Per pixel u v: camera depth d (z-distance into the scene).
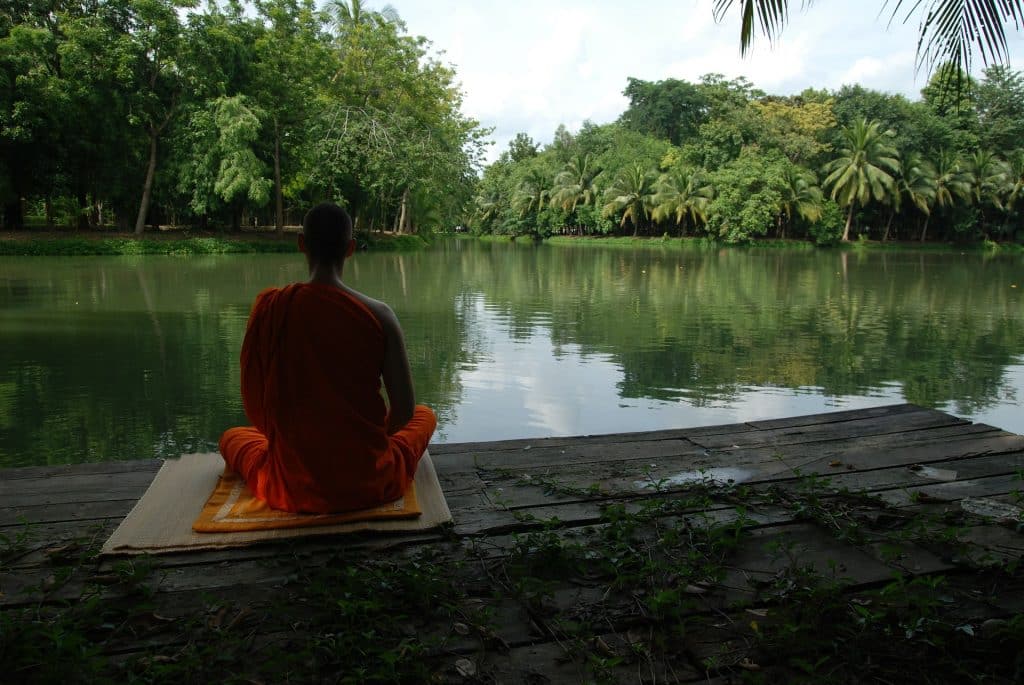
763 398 6.71
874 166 42.69
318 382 2.35
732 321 11.70
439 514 2.54
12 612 1.94
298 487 2.45
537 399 6.64
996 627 1.85
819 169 46.97
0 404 6.20
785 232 47.66
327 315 2.32
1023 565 2.21
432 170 28.94
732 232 43.09
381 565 2.20
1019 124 44.88
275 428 2.43
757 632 1.82
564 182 53.06
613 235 54.69
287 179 31.17
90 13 24.47
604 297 15.22
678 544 2.39
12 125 22.28
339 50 32.25
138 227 26.92
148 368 7.62
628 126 59.25
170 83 25.83
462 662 1.76
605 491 2.85
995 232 47.50
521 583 2.06
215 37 25.30
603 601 2.04
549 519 2.59
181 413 5.95
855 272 23.23
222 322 10.71
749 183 42.38
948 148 45.19
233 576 2.17
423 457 2.99
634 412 6.25
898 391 7.02
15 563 2.24
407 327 10.98
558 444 3.44
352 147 27.62
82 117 23.75
